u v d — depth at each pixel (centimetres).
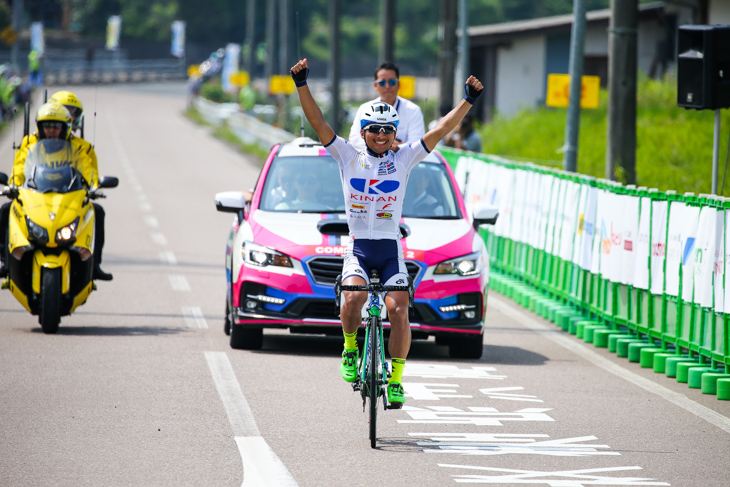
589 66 10144
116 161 8950
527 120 8412
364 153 1730
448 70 6769
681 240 2420
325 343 2717
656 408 2067
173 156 9719
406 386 2186
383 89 2742
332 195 2633
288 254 2420
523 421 1909
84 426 1770
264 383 2148
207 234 4934
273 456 1612
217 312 3061
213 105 15438
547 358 2591
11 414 1841
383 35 7769
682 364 2345
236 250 2512
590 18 9912
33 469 1513
